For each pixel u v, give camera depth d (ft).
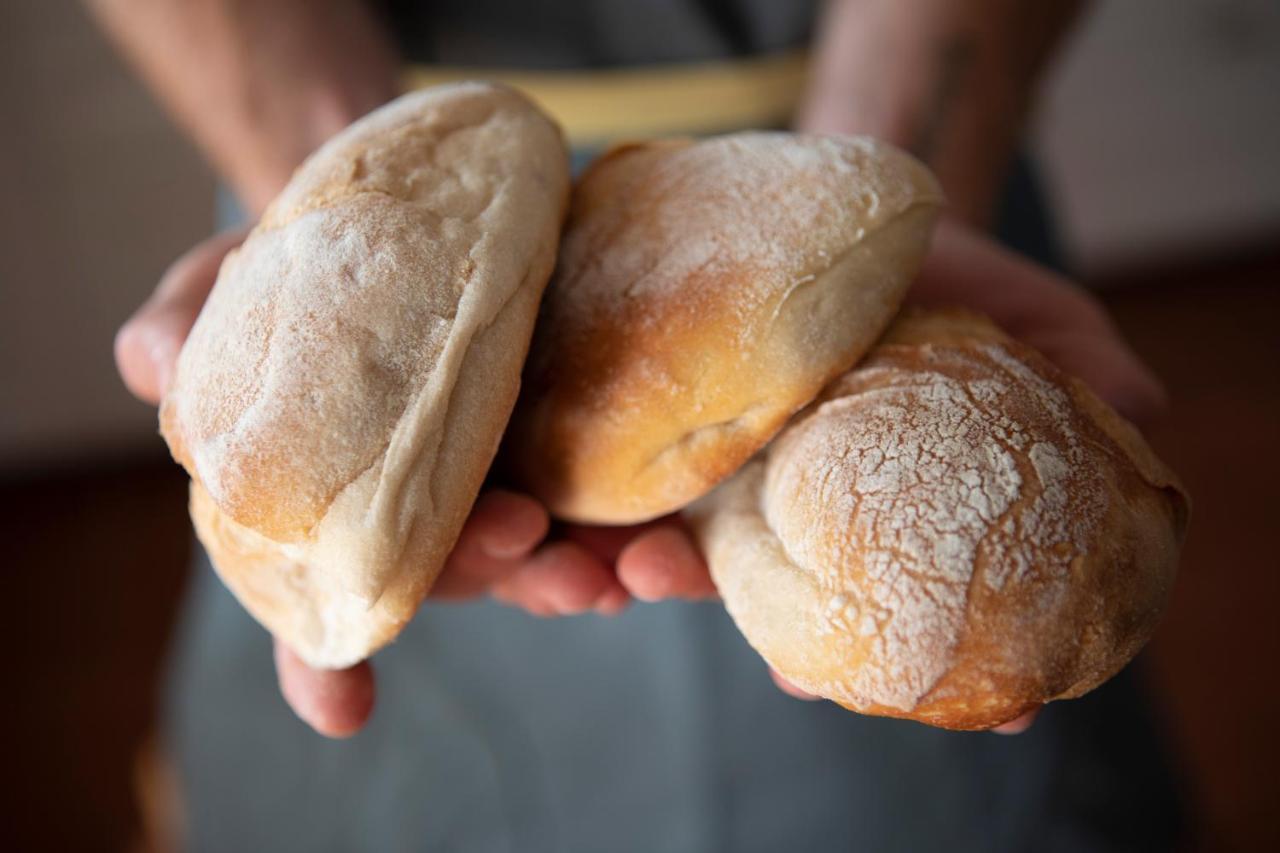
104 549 3.44
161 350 1.20
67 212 3.08
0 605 3.30
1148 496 1.00
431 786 2.16
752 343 1.02
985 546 0.93
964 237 1.47
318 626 1.07
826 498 0.99
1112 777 1.86
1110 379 1.28
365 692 1.19
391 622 1.01
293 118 1.69
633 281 1.06
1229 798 2.73
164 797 2.57
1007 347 1.06
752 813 1.92
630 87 1.82
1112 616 0.94
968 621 0.93
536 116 1.12
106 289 3.26
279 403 0.94
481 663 2.03
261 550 1.06
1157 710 2.12
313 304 0.96
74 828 2.81
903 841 1.87
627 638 1.90
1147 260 4.03
